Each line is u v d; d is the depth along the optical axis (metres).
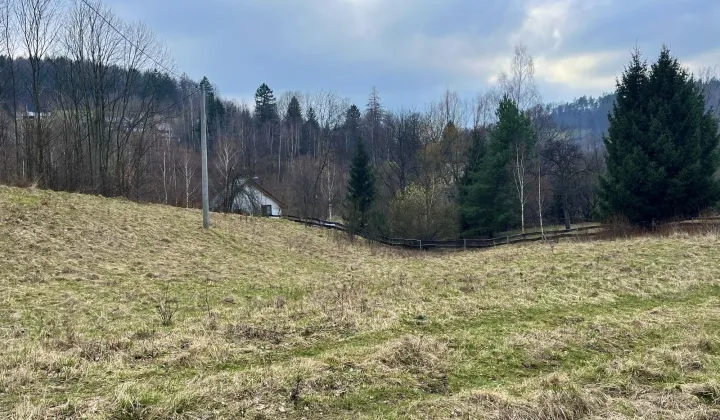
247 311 8.88
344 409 4.79
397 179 49.25
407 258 22.47
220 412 4.51
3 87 28.16
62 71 29.77
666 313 8.53
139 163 32.53
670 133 23.16
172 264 14.44
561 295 10.07
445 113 47.38
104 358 6.01
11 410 4.45
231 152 50.38
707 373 5.80
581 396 4.93
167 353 6.27
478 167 38.28
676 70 24.05
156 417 4.39
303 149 71.06
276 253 19.27
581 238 23.95
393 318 8.20
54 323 7.94
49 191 21.27
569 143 43.94
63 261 12.80
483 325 7.99
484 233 36.03
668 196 23.14
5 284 10.48
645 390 5.32
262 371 5.38
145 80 36.22
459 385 5.53
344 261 19.84
